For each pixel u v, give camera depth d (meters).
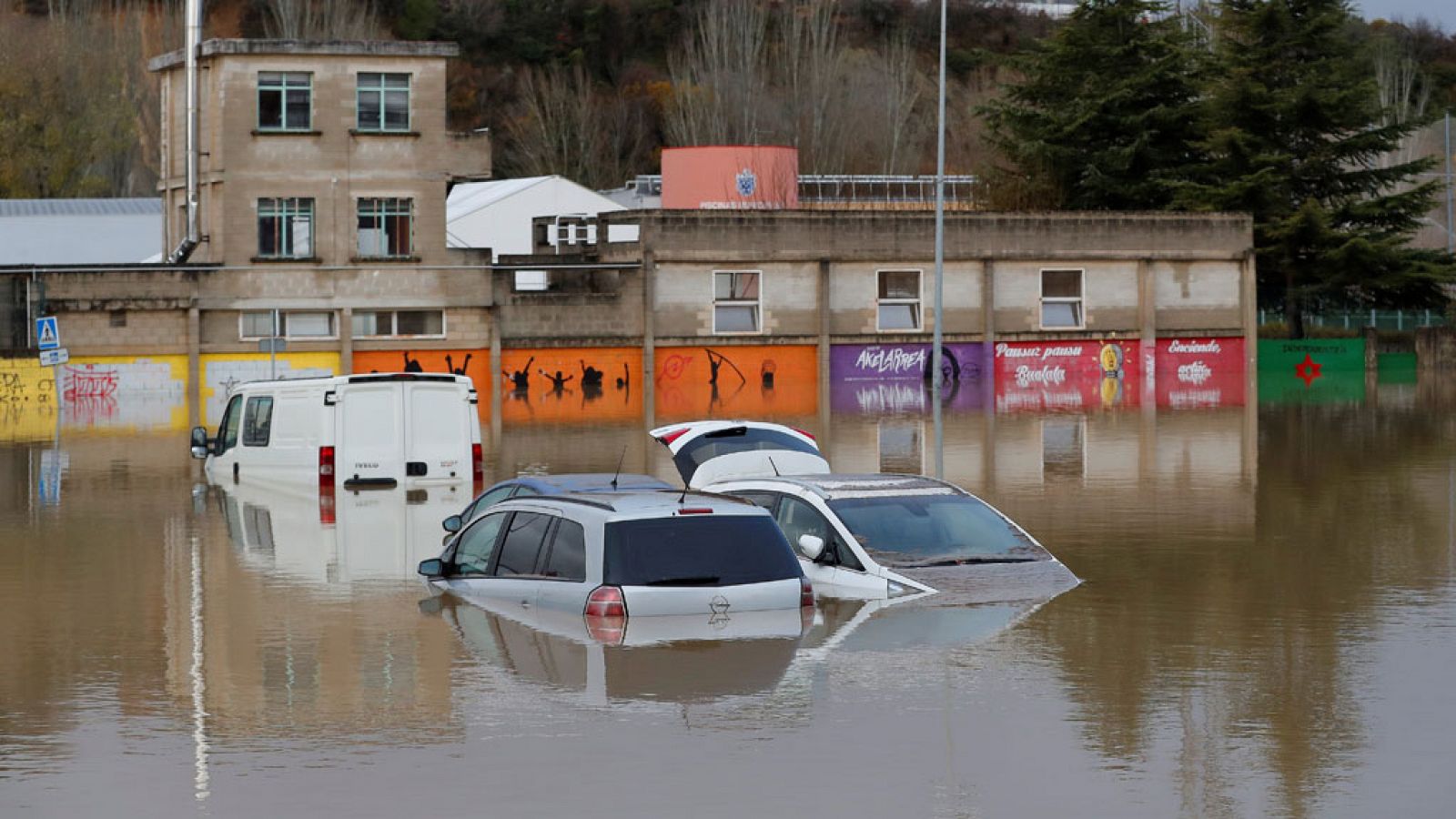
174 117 61.31
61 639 17.27
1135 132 78.25
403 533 25.36
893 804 11.49
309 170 58.53
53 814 11.41
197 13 58.16
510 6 125.62
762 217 62.94
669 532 17.17
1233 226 68.88
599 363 61.62
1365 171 79.00
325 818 11.24
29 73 98.94
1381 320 87.94
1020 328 66.38
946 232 65.06
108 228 76.94
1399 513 27.06
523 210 80.00
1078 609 18.25
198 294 57.41
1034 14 136.12
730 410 51.81
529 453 37.97
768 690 14.50
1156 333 68.06
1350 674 15.27
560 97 112.62
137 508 28.67
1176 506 28.03
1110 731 13.30
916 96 111.56
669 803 11.50
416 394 32.25
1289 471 33.69
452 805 11.46
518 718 13.68
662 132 117.25
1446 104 133.50
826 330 63.81
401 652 16.25
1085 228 66.81
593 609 16.83
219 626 17.83
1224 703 14.19
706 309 62.66
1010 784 11.91
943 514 20.00
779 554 17.55
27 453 38.94
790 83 108.88
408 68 59.16
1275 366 74.44
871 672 15.18
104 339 56.69
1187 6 104.06
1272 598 19.16
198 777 12.20
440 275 59.69
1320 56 79.06
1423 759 12.56
